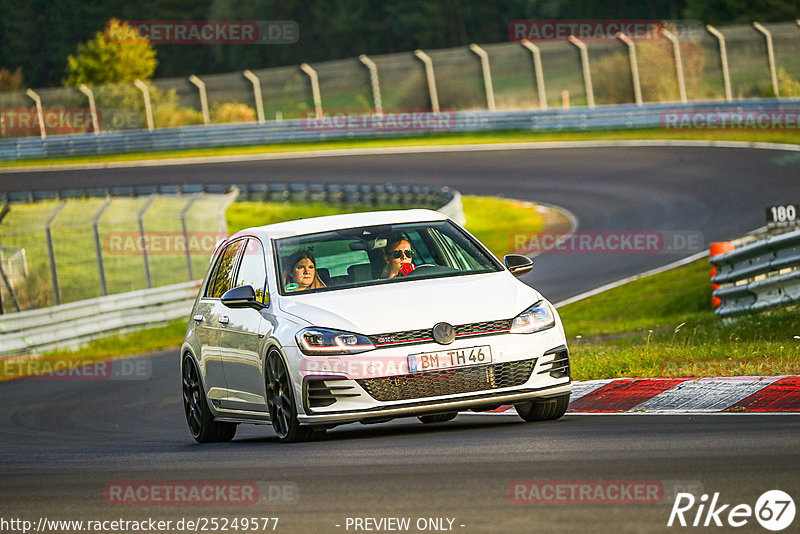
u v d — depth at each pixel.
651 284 75.38
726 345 38.47
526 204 126.94
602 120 167.88
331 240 28.66
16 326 79.56
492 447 21.92
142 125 199.12
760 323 45.41
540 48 182.12
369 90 196.88
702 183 122.19
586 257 93.56
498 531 14.28
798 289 46.78
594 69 187.88
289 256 28.36
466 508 15.84
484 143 170.62
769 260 48.16
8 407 58.66
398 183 148.88
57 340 82.06
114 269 111.06
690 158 138.25
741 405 26.28
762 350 35.22
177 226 120.38
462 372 25.12
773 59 175.75
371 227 29.12
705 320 53.56
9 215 131.62
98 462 26.36
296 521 15.96
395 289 26.69
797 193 108.94
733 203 108.88
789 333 43.03
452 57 194.62
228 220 140.12
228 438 32.28
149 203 94.56
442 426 28.53
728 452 18.91
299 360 25.45
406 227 29.20
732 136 149.75
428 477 18.70
